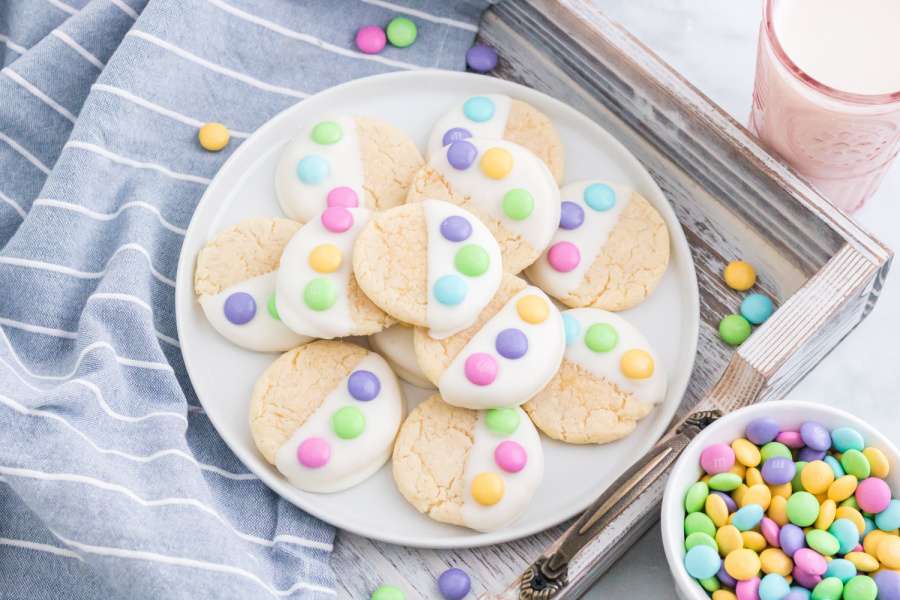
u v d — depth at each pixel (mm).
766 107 889
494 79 926
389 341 870
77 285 894
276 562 854
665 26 987
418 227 858
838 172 899
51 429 832
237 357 882
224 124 933
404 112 933
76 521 815
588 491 857
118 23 934
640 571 888
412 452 853
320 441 848
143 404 864
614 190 899
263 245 887
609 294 881
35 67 927
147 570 813
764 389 837
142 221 895
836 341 910
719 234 911
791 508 809
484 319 853
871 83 876
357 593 858
